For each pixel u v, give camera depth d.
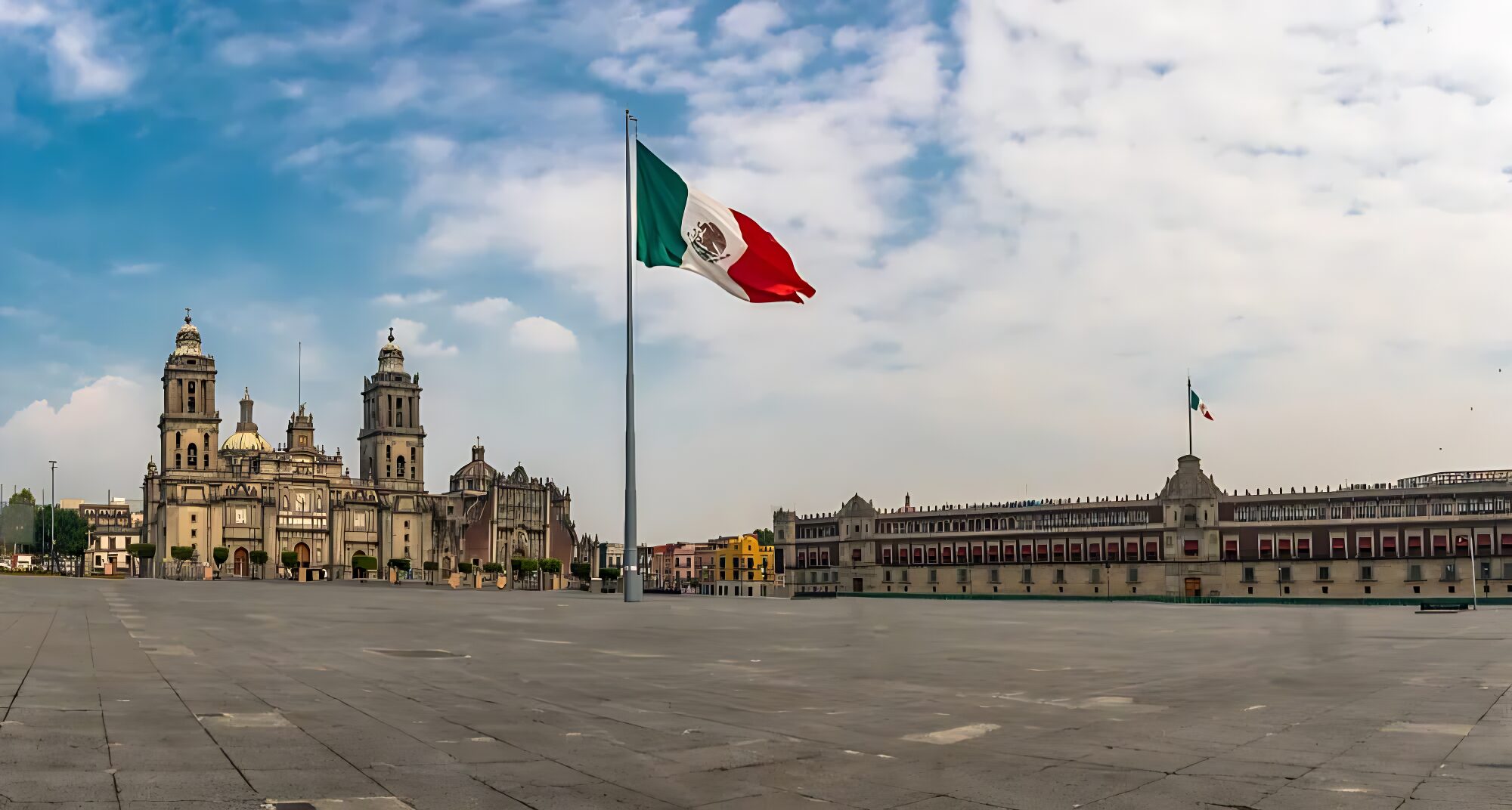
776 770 11.87
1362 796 10.60
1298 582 154.75
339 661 21.55
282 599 53.22
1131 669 23.02
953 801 10.55
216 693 16.09
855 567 193.12
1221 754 12.87
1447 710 16.48
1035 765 12.20
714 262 46.34
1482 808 10.06
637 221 46.97
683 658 24.09
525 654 24.28
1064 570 171.12
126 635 26.38
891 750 13.07
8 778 10.04
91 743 11.77
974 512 182.25
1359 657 26.69
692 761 12.27
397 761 11.66
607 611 43.59
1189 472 163.25
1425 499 149.00
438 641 27.30
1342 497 154.12
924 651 27.39
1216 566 160.12
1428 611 81.00
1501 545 143.75
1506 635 37.34
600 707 16.17
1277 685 20.19
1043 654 26.73
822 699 17.64
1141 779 11.48
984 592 178.38
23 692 15.20
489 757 12.09
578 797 10.45
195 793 9.82
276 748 12.00
